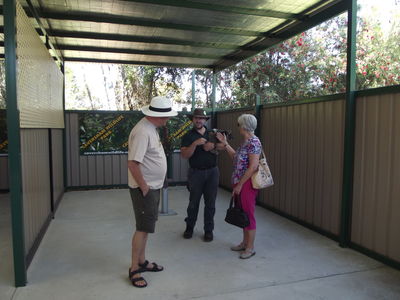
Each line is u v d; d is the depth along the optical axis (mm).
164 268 3125
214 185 3855
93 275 2977
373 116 3328
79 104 15203
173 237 3984
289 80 8484
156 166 2758
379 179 3268
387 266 3178
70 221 4688
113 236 4039
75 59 6715
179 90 13508
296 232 4207
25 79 3006
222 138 3703
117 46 5941
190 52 6348
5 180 6648
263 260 3328
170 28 4816
